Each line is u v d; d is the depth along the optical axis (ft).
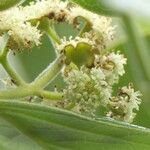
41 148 0.37
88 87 0.40
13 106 0.37
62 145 0.37
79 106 0.40
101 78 0.40
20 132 0.37
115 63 0.41
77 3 0.37
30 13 0.42
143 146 0.38
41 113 0.38
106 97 0.41
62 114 0.38
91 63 0.41
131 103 0.42
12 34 0.41
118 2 0.36
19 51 0.41
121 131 0.38
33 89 0.40
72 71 0.40
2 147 0.35
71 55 0.41
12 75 0.40
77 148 0.38
